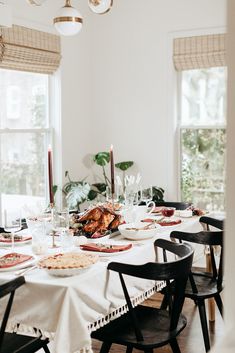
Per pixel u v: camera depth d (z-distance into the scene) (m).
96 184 5.70
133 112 5.69
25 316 2.31
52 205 2.95
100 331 2.47
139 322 2.57
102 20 5.77
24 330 2.34
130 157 5.74
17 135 4.99
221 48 5.16
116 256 2.70
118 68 5.73
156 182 5.61
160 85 5.52
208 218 3.72
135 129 5.69
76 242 2.93
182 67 5.41
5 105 4.84
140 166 5.69
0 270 2.46
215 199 5.49
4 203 4.84
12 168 4.94
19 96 5.00
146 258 2.89
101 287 2.41
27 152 5.12
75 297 2.21
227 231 0.78
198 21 5.26
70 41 5.48
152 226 3.26
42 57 5.04
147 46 5.55
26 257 2.64
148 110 5.60
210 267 3.98
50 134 5.39
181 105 5.56
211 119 5.44
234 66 0.74
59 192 5.43
